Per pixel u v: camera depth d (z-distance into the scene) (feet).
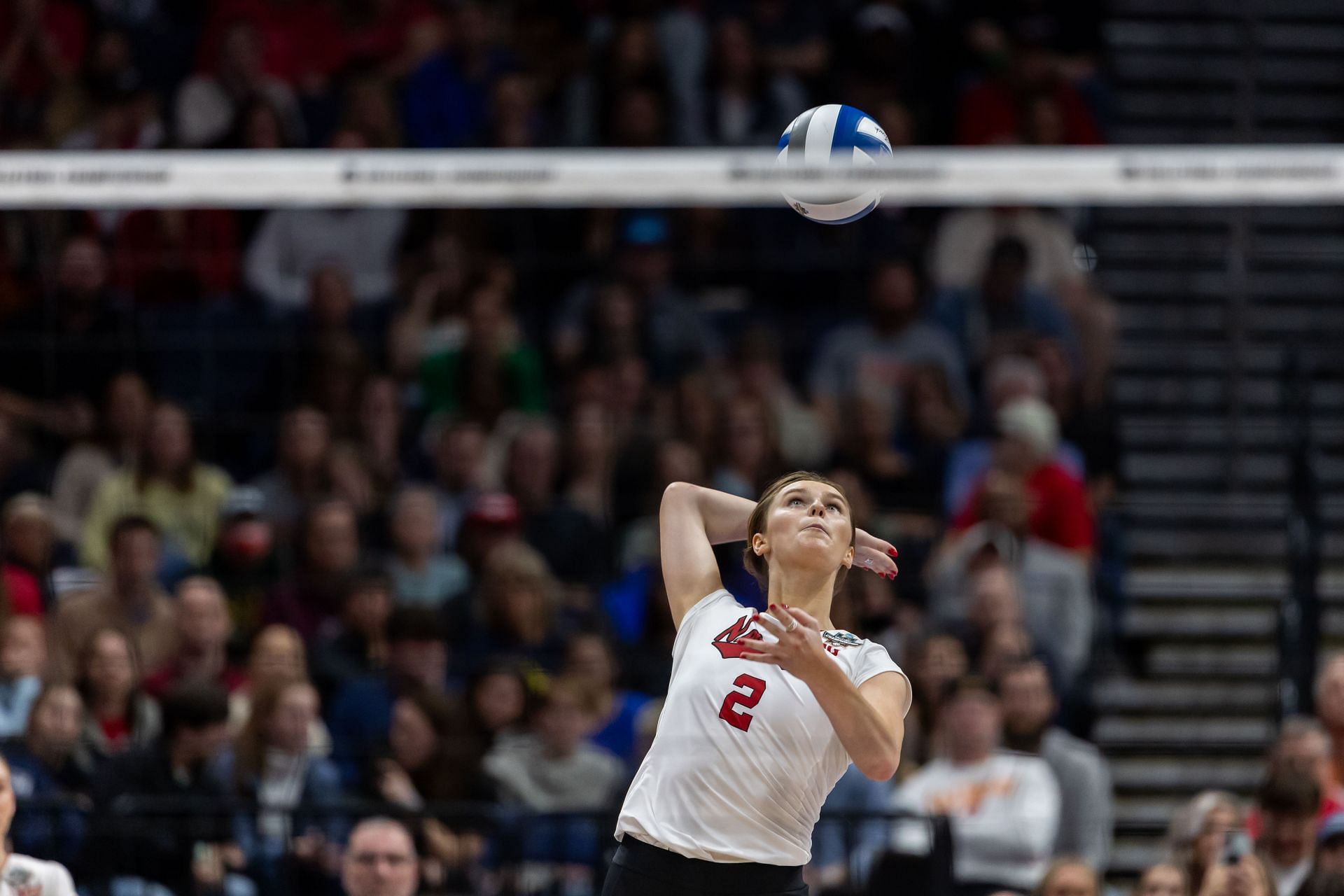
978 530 98.78
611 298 114.01
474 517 98.89
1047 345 111.75
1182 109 135.95
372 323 117.29
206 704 79.51
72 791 77.25
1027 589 98.22
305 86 130.21
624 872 48.16
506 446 109.50
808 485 50.19
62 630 90.22
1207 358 123.24
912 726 88.89
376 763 81.56
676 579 51.75
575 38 132.98
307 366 114.83
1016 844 80.79
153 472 102.63
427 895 75.82
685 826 47.39
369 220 120.98
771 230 121.08
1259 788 80.43
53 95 129.70
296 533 100.63
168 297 118.52
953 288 117.50
